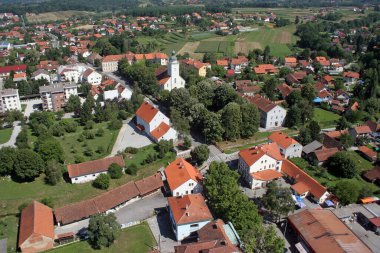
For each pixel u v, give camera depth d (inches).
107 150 5989.2
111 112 7460.6
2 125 7116.1
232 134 6368.1
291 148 5797.2
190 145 6161.4
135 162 5659.5
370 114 7805.1
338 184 4697.3
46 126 6943.9
